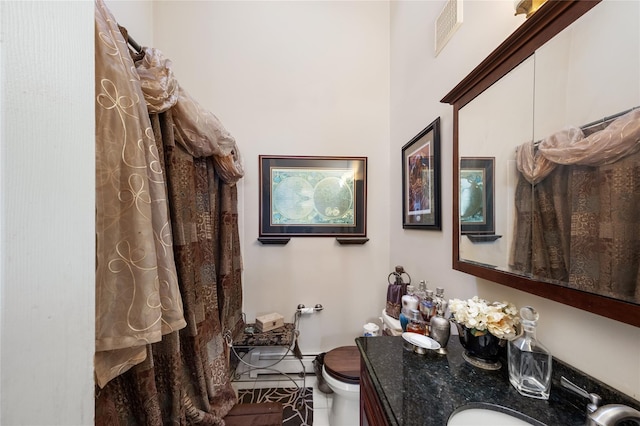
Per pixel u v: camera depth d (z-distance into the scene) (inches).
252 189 78.7
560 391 24.9
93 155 16.0
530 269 27.5
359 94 81.4
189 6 76.8
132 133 27.0
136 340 25.3
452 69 46.2
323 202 80.1
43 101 13.1
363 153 81.5
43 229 13.1
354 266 81.0
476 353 30.9
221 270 63.7
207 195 56.9
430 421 22.3
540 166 26.4
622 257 19.2
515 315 29.8
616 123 19.6
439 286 50.9
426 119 56.8
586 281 21.7
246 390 70.5
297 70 79.9
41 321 13.0
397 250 75.0
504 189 31.5
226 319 63.2
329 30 80.7
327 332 80.0
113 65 26.2
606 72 20.4
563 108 24.0
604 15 20.5
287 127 79.7
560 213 24.2
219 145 53.6
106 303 24.9
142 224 26.7
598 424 18.0
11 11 12.0
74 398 14.5
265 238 78.0
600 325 22.3
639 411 18.4
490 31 36.6
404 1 69.7
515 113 29.6
